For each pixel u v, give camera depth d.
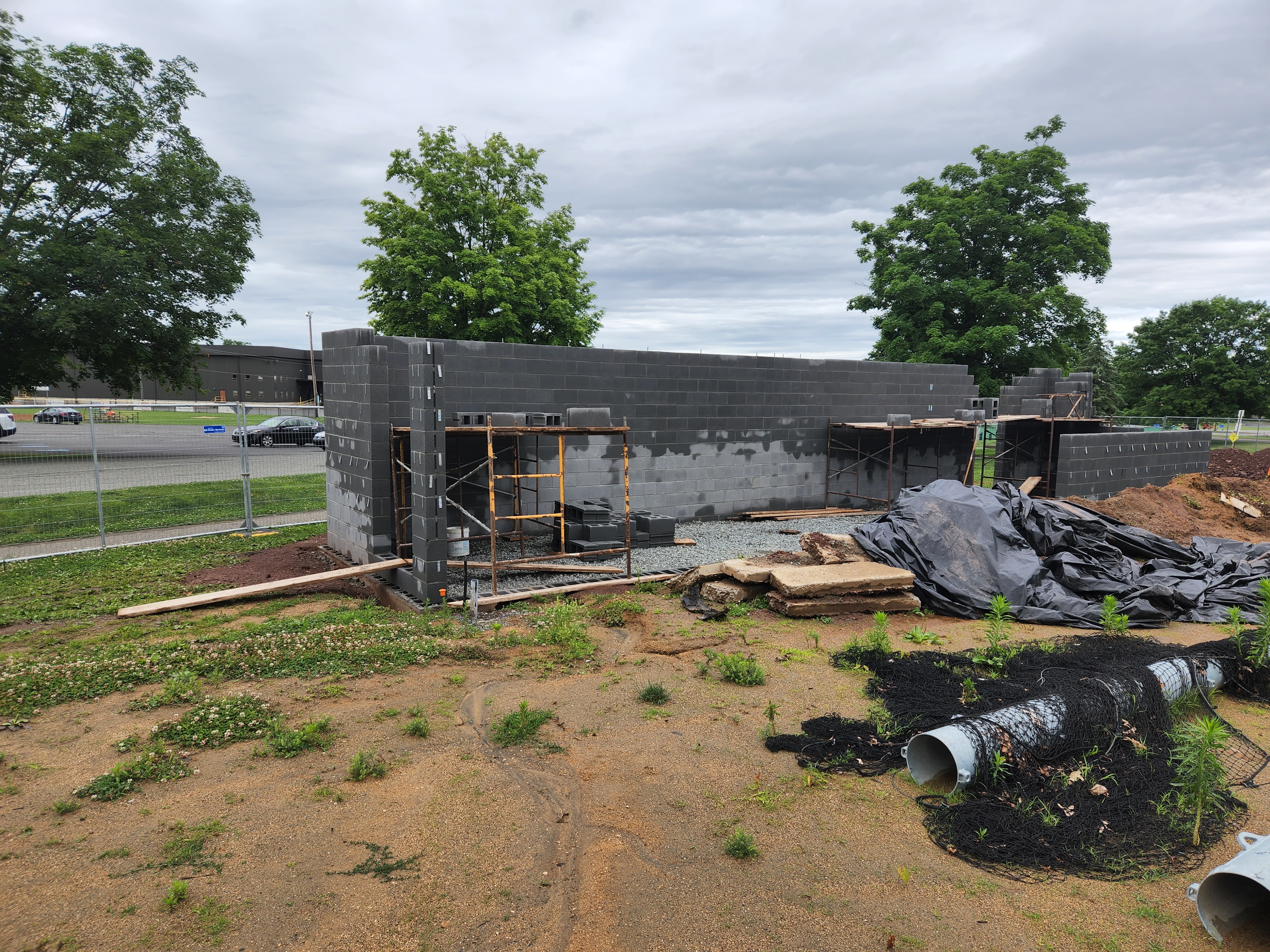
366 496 9.82
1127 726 5.00
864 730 5.21
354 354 10.01
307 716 5.51
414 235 26.62
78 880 3.52
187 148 23.72
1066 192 30.86
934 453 17.44
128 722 5.32
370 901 3.41
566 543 11.16
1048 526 10.16
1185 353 42.34
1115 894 3.49
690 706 5.80
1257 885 3.44
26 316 20.58
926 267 32.41
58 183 20.55
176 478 17.31
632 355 13.01
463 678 6.34
